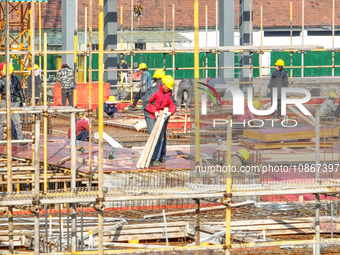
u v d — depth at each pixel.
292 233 23.28
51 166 28.06
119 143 38.59
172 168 27.97
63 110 21.11
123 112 55.00
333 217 23.45
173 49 57.19
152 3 104.88
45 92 21.20
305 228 23.33
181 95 49.78
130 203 25.11
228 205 16.75
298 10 106.19
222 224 23.20
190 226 23.30
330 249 21.64
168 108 29.08
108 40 66.38
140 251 16.94
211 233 22.72
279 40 105.44
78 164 28.31
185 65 97.12
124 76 79.75
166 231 20.92
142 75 44.75
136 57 96.06
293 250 21.25
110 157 29.94
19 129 32.56
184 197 16.69
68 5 64.06
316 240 17.59
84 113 24.05
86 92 53.84
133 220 23.47
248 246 17.06
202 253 20.31
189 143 39.38
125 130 46.25
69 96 48.25
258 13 105.00
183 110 51.53
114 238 22.58
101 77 15.96
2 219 23.25
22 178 26.36
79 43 92.75
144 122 46.28
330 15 106.69
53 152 31.23
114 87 65.94
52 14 98.62
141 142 40.19
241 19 76.88
